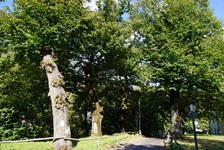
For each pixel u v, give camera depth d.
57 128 16.12
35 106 31.00
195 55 27.14
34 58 20.59
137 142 28.08
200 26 27.81
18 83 28.70
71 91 32.94
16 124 25.36
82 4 21.08
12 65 25.56
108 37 25.80
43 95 32.72
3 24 18.95
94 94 31.39
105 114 52.91
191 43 26.64
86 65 31.45
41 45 17.53
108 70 34.94
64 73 31.47
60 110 16.53
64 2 18.08
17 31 18.36
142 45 30.02
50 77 17.36
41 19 17.47
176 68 25.89
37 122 31.69
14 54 20.70
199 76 25.44
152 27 29.03
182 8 28.50
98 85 38.88
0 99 25.92
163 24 28.86
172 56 26.05
